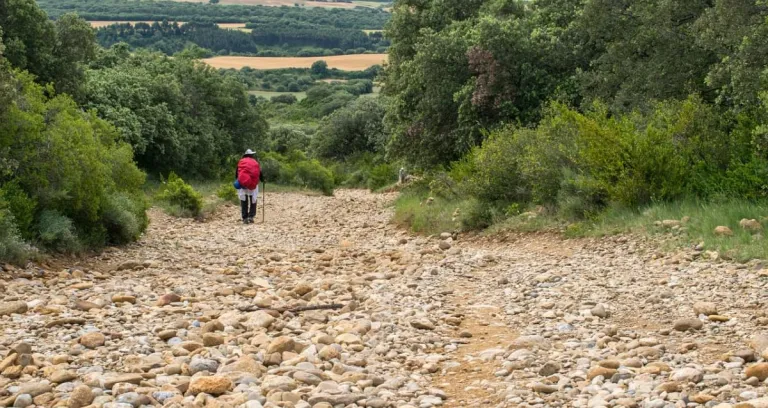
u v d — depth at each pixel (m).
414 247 14.45
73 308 8.36
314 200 32.50
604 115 15.96
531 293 9.28
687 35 18.55
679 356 6.14
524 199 16.23
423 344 7.12
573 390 5.38
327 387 5.55
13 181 11.70
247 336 7.34
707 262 9.88
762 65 14.34
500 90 22.52
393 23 31.42
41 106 12.87
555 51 22.28
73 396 5.10
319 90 107.44
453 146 24.94
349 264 12.73
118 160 15.77
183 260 12.91
